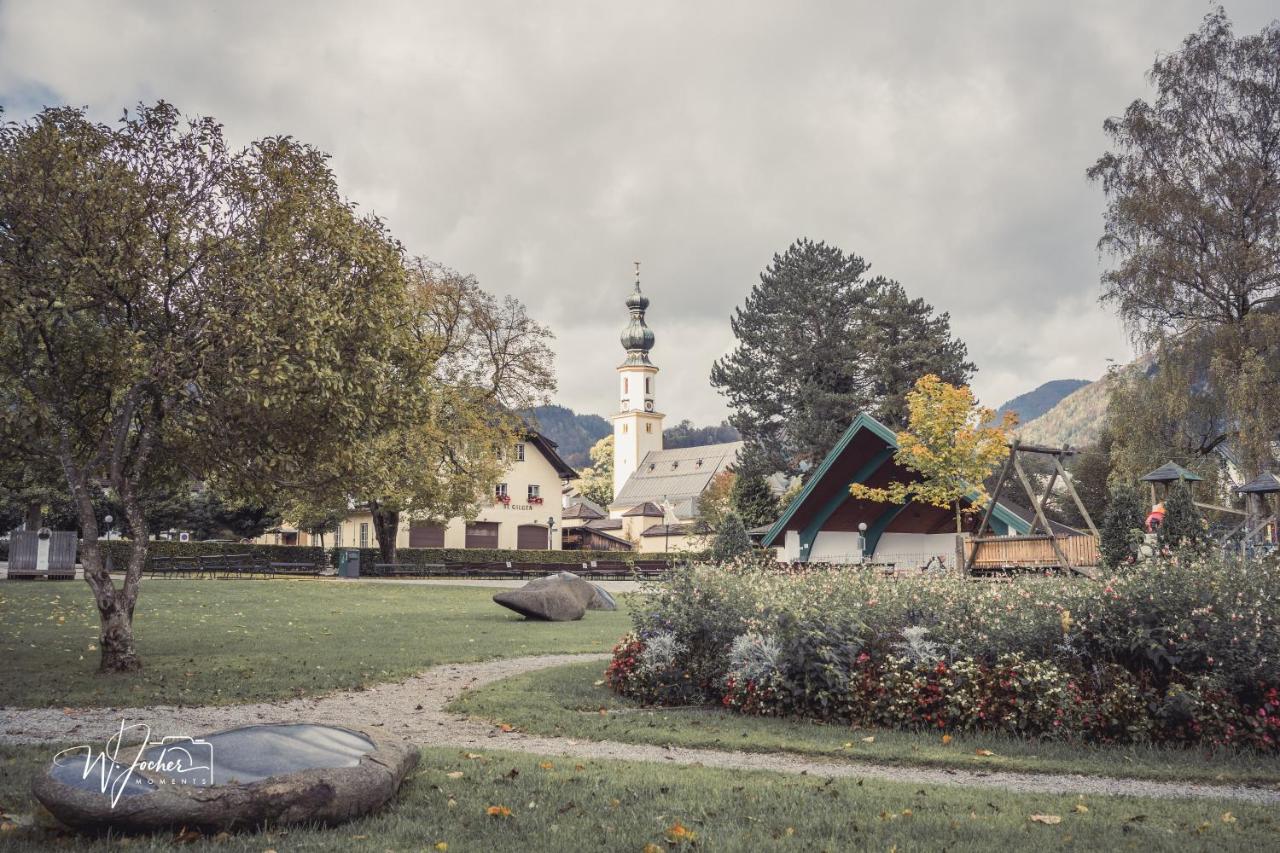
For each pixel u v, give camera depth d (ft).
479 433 147.43
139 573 48.19
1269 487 77.92
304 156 50.88
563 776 25.40
